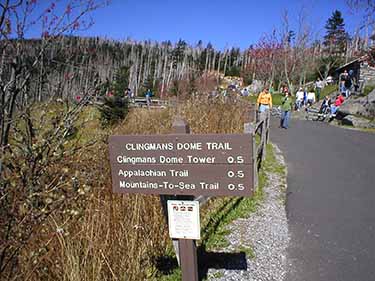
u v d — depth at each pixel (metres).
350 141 12.52
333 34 51.81
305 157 9.44
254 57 42.91
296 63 39.88
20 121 2.86
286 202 5.90
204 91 11.57
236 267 3.81
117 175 3.01
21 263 2.72
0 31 2.87
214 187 2.84
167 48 82.12
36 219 2.50
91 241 3.21
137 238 3.75
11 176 2.43
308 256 4.09
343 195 6.30
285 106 16.48
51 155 2.64
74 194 2.76
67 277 3.02
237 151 2.76
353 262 3.98
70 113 2.94
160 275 3.60
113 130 5.11
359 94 26.62
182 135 2.85
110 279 3.29
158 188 2.95
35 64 3.10
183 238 3.05
